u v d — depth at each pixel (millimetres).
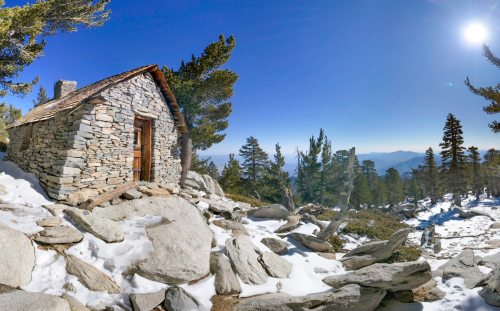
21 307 3057
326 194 34031
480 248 9266
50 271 4121
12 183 7055
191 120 17484
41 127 8852
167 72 16266
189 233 6613
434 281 6027
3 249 3738
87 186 7570
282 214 10711
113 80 9227
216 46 16859
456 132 28516
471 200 35312
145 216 7020
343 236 10648
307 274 6238
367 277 5098
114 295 4184
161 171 10984
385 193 42875
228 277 5293
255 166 35781
